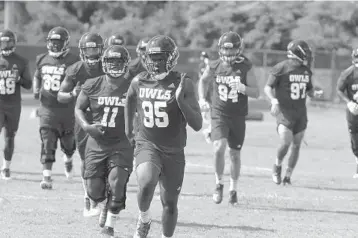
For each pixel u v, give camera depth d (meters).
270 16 90.88
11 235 17.50
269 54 84.62
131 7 94.50
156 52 15.40
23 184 26.05
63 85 20.55
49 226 18.75
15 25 90.69
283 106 27.72
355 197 25.56
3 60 26.53
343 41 90.25
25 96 81.56
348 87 30.53
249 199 24.36
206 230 19.00
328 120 65.25
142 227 16.36
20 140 41.16
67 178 27.66
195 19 91.19
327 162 36.25
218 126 22.97
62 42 24.73
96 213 20.12
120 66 17.48
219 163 22.88
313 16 90.75
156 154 15.81
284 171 32.53
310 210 22.66
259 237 18.33
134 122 17.64
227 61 22.89
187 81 15.53
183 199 23.98
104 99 17.56
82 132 20.08
